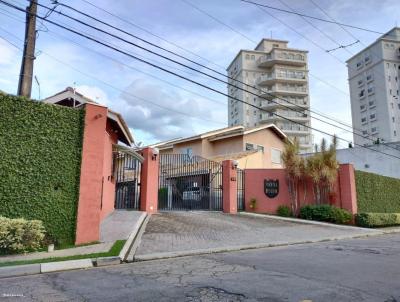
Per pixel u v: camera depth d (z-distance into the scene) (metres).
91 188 11.05
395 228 19.73
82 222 10.67
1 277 7.21
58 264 7.94
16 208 9.81
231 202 20.72
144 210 18.00
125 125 16.53
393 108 69.06
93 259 8.44
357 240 14.14
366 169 34.25
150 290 5.98
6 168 9.81
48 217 10.23
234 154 28.59
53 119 10.77
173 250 10.13
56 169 10.57
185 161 27.12
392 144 33.28
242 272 7.39
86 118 11.25
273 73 74.06
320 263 8.48
